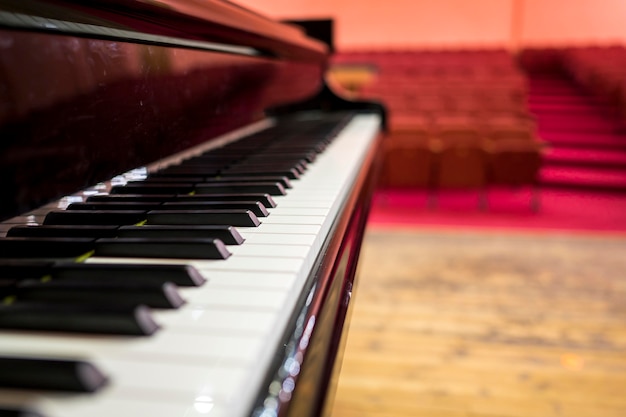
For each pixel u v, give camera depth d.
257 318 0.40
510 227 3.31
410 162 3.76
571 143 4.89
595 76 5.78
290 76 1.79
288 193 0.82
